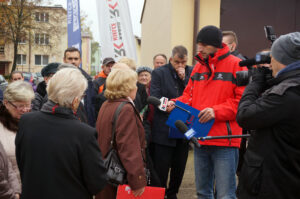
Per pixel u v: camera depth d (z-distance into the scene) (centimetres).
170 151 360
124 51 530
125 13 532
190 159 558
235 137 248
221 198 267
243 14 713
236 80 260
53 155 170
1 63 4838
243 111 185
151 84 372
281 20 716
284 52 176
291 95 168
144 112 353
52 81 181
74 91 179
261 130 182
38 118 179
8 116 235
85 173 174
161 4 979
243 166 192
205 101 270
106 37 531
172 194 375
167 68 371
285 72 177
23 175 175
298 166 170
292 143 171
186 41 699
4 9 3259
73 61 396
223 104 259
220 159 267
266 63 193
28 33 3716
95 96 382
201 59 272
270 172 174
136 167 225
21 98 234
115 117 232
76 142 172
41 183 169
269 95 175
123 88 241
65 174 170
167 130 352
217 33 261
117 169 231
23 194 173
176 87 365
